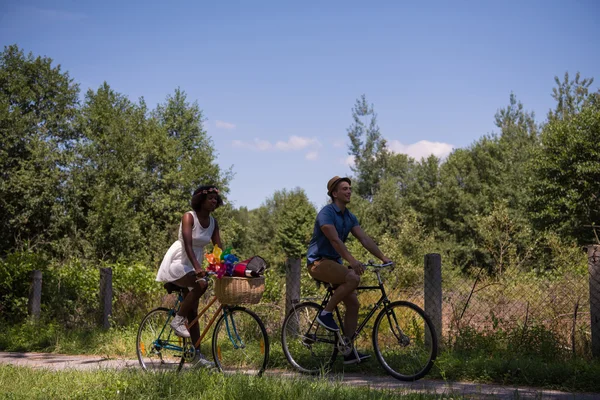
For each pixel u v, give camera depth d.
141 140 41.91
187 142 47.81
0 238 35.09
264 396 4.63
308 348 6.38
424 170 55.81
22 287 11.85
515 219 33.25
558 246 15.52
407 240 25.30
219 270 5.57
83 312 11.01
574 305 7.60
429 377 6.01
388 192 55.88
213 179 43.94
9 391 5.33
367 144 71.56
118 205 36.75
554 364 5.85
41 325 10.48
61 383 5.52
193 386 5.04
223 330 6.09
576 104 47.34
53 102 40.06
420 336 5.95
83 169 38.09
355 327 6.14
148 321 6.55
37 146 36.06
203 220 6.04
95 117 41.66
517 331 6.88
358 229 6.31
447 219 49.53
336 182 6.19
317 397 4.59
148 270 12.58
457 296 8.38
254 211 83.12
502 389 5.37
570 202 30.23
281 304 9.28
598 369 5.58
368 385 5.25
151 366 6.40
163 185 41.16
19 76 38.75
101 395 4.91
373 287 6.18
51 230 35.50
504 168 49.56
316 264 6.16
